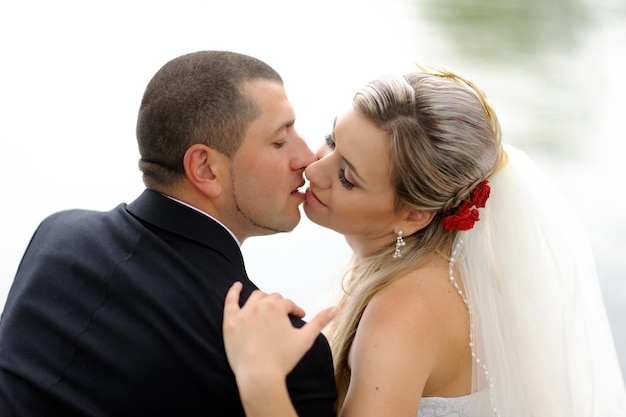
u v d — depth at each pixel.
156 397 1.58
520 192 2.03
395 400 1.79
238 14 5.35
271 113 1.78
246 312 1.57
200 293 1.65
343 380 2.00
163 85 1.77
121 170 4.42
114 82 4.93
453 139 1.86
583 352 2.06
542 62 4.46
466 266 1.98
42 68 4.95
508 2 4.50
